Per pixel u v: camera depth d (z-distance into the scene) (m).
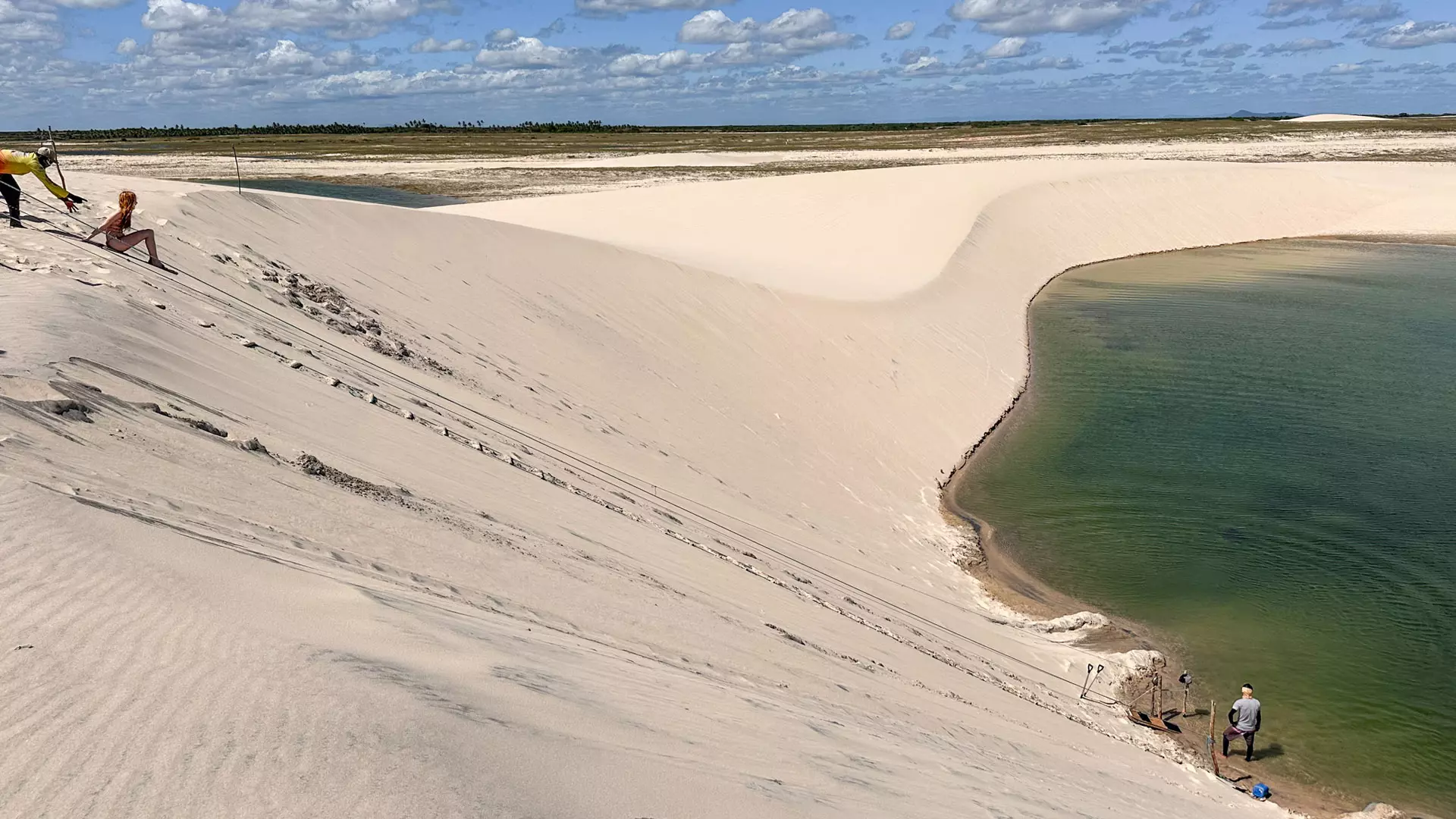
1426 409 21.25
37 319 7.68
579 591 6.83
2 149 11.49
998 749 7.51
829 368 20.55
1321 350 26.48
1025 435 20.38
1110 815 6.75
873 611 10.90
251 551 4.92
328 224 16.50
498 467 9.53
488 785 3.16
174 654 3.52
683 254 28.22
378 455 8.23
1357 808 9.60
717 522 11.75
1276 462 18.42
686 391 16.69
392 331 13.47
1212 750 10.38
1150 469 18.27
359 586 4.97
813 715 6.04
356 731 3.23
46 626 3.53
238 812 2.73
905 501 16.55
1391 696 11.34
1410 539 15.11
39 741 2.90
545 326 16.44
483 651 4.59
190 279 11.59
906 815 4.57
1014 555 15.01
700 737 4.54
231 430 7.20
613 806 3.38
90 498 4.76
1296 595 13.55
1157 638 12.62
